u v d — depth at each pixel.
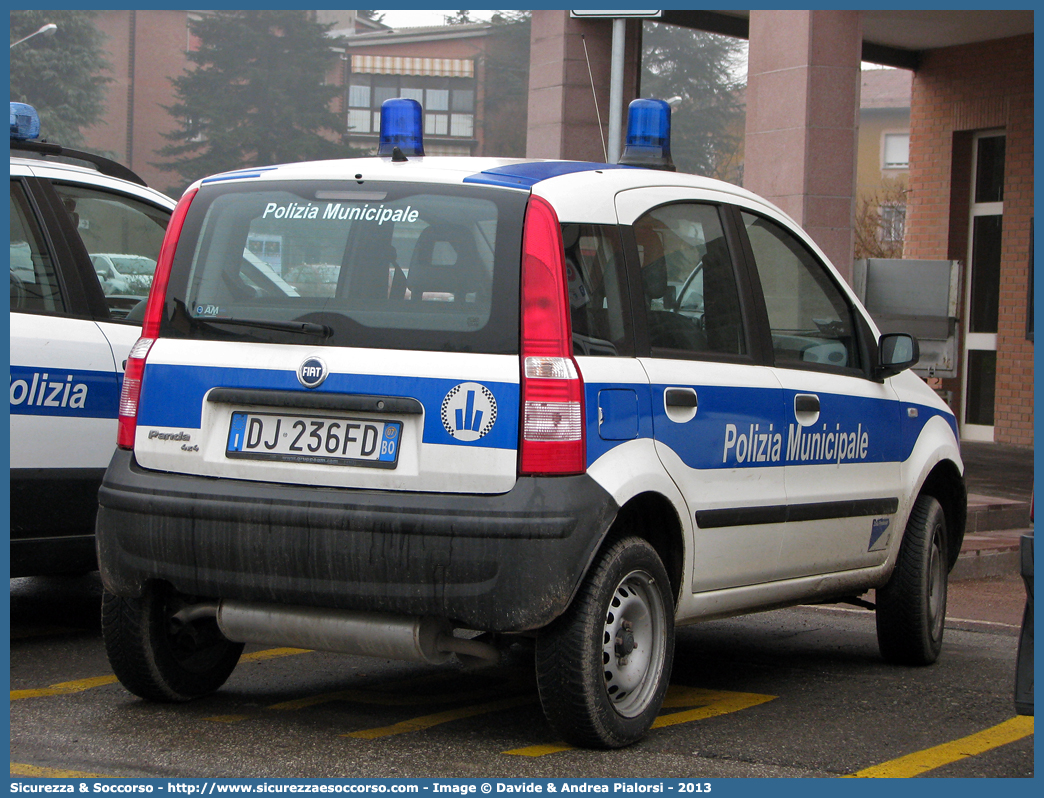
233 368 4.54
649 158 5.33
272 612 4.49
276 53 64.50
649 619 4.66
